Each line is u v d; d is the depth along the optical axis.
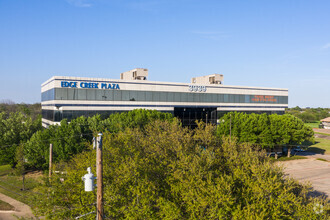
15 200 30.91
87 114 47.84
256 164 18.80
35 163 41.31
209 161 19.59
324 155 62.84
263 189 15.77
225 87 63.00
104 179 18.97
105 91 49.41
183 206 17.56
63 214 18.52
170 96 56.19
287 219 15.74
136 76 57.59
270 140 50.12
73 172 20.11
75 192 19.06
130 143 24.33
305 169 48.25
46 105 52.59
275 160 54.91
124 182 18.25
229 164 20.08
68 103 46.28
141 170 19.39
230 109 63.94
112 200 17.62
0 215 26.86
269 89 69.81
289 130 54.03
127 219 16.88
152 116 43.91
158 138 26.06
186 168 18.86
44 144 38.62
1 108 121.69
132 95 52.03
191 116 59.41
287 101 73.06
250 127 48.44
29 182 36.62
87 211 18.09
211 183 16.66
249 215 14.20
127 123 40.88
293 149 65.56
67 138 37.44
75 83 46.75
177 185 18.11
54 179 20.28
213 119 61.94
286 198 15.63
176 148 23.00
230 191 15.97
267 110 69.69
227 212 15.73
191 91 58.62
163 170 20.47
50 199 19.34
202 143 26.44
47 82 51.16
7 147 41.03
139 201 17.84
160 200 17.31
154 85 54.38
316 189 35.62
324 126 130.25
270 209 15.54
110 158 21.64
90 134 39.03
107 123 40.12
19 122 45.88
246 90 66.12
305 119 160.00
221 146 24.20
